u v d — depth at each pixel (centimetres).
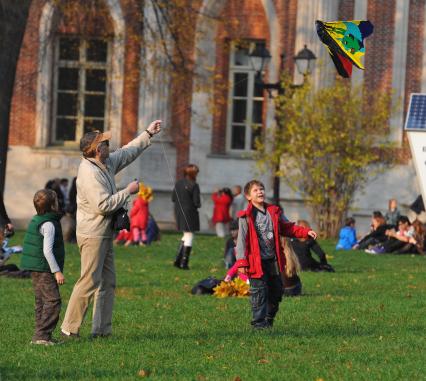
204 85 10131
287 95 9150
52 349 3222
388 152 9888
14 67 8200
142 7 9675
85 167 3309
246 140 10638
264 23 10431
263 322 3622
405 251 7681
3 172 8244
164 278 5516
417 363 3009
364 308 4291
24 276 5269
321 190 9356
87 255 3334
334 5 10181
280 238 3578
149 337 3491
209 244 8244
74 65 10788
